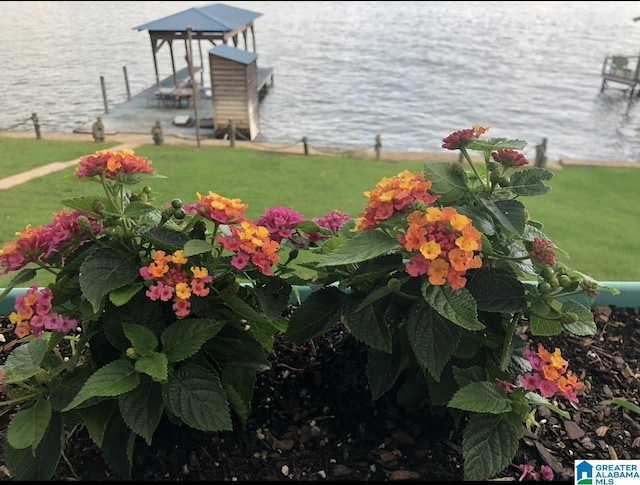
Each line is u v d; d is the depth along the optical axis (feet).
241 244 4.07
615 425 4.98
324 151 17.53
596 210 13.12
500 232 4.48
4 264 4.09
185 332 4.00
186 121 20.38
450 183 4.49
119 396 3.82
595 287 4.11
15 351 4.32
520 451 4.60
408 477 4.27
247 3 63.36
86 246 4.34
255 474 4.26
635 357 5.88
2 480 4.07
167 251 4.42
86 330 4.38
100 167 4.27
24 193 9.05
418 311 3.98
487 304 4.09
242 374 4.49
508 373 4.31
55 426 3.99
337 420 4.78
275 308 4.42
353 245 3.94
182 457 4.35
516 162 4.54
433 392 4.29
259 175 13.42
